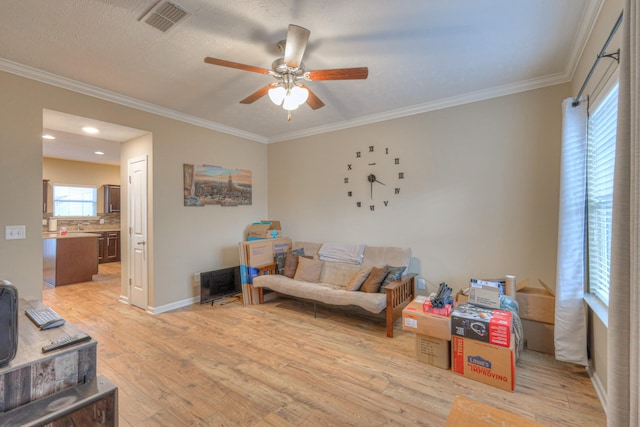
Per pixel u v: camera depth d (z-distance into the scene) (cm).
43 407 99
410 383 217
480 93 319
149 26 205
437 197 351
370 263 371
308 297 335
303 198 471
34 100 268
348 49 237
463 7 190
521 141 304
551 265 293
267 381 219
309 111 378
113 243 729
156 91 314
